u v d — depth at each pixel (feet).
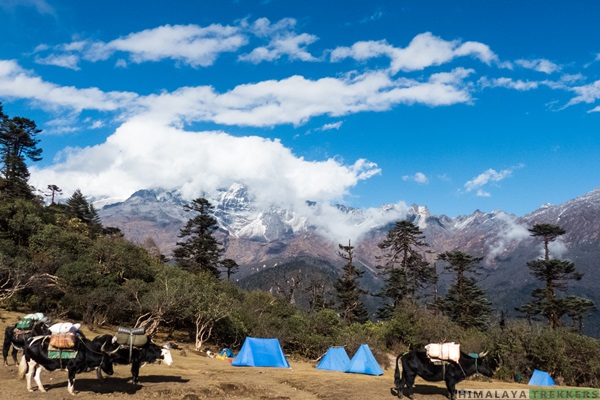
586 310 231.30
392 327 215.72
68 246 206.39
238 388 66.80
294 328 219.41
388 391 68.39
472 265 275.59
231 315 202.39
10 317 141.90
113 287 181.68
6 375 64.59
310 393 68.64
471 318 256.11
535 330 147.33
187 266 286.46
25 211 221.66
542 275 244.42
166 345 64.03
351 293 287.48
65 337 55.77
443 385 77.92
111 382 64.23
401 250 290.35
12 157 286.05
